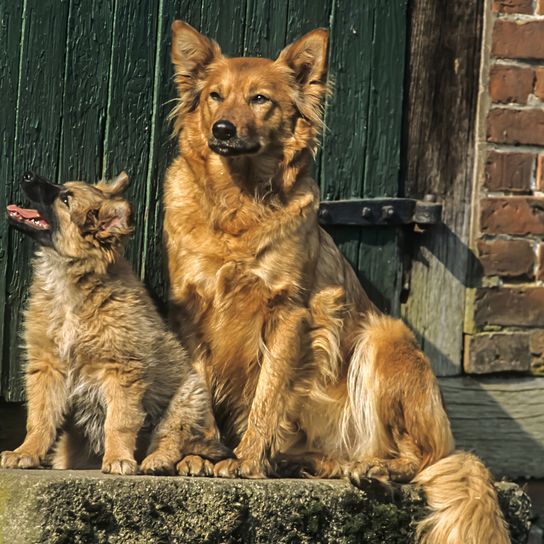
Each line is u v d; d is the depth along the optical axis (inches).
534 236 468.8
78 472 346.6
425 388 394.9
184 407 387.5
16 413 421.1
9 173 410.6
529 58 466.6
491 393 466.0
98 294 373.4
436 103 460.4
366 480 366.9
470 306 463.8
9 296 413.1
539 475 468.1
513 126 466.0
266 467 387.9
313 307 401.7
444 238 462.6
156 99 428.8
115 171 425.4
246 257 391.2
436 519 377.7
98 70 420.5
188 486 340.2
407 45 456.4
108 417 369.4
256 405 392.5
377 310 430.9
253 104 394.3
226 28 434.9
